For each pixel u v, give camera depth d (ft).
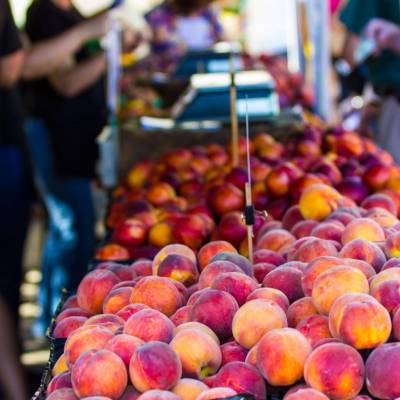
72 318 5.74
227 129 13.55
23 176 11.38
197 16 24.68
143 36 21.01
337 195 7.84
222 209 8.63
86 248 15.69
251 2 34.17
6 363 10.98
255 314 4.97
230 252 6.25
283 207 8.79
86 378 4.53
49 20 14.43
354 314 4.69
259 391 4.65
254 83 13.85
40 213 20.02
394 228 6.78
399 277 5.19
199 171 10.94
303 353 4.66
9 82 11.17
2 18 10.94
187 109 14.07
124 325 5.09
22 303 18.07
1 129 11.17
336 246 6.38
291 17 19.67
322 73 16.98
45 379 5.09
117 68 16.58
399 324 4.78
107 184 14.17
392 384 4.38
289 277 5.62
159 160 11.46
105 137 14.40
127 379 4.64
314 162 9.99
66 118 15.31
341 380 4.46
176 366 4.57
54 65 13.61
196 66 20.01
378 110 15.53
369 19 16.25
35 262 21.49
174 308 5.55
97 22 13.82
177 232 7.82
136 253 7.69
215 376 4.75
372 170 8.94
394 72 15.15
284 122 13.60
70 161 15.48
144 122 14.29
